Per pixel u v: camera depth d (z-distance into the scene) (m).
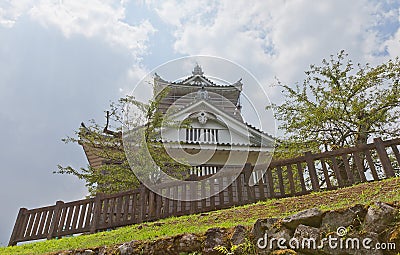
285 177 7.29
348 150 5.83
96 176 7.98
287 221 3.23
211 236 3.42
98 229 6.35
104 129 8.64
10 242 6.67
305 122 9.36
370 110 9.07
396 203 3.03
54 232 6.57
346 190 4.86
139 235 4.37
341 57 10.13
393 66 9.27
